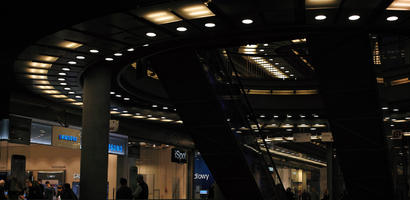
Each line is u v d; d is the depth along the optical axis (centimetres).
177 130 4050
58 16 1220
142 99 2672
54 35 1302
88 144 1731
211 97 1728
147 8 1120
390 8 1138
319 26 1309
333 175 4238
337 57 1741
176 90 1767
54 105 2439
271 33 1407
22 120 2147
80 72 1736
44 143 2409
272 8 1141
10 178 1324
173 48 1580
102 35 1320
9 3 1172
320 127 3478
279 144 4841
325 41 1680
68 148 2862
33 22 1252
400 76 2770
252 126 2191
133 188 3247
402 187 3127
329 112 1917
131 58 1691
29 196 1770
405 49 2555
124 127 3209
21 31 1295
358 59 1722
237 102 1959
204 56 1708
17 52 1439
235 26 1288
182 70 1709
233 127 1819
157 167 4547
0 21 1242
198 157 4319
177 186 4450
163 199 4481
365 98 1822
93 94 1755
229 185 1936
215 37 1463
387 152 1961
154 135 3641
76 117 2653
